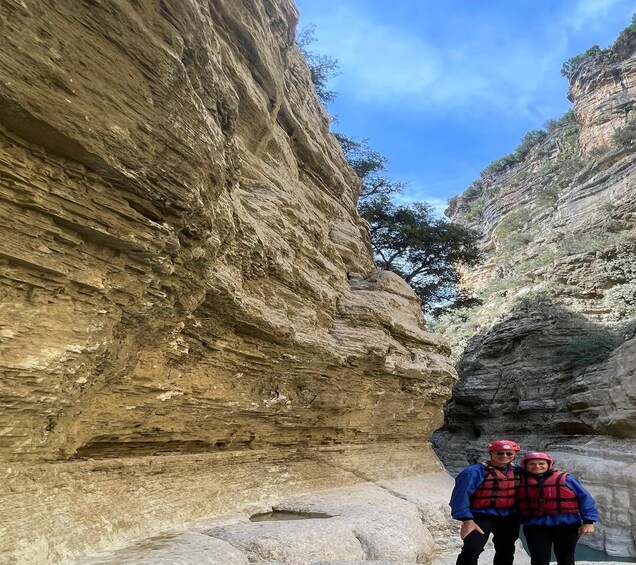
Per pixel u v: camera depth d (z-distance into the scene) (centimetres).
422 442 1806
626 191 4188
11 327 478
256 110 1171
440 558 994
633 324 2886
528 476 512
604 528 1616
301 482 1116
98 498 648
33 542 509
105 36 505
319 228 1445
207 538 676
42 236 491
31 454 562
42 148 478
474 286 6162
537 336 3175
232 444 1001
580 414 2303
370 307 1452
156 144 563
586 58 6975
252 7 1138
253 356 960
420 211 3041
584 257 3803
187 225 652
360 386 1343
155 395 770
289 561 659
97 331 569
